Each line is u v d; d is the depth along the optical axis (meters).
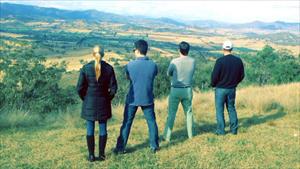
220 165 5.91
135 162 6.04
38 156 6.41
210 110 11.34
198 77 34.91
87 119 5.87
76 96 22.94
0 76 19.73
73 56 153.00
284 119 9.72
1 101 16.28
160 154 6.47
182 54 7.14
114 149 6.57
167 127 7.37
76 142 7.40
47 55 152.38
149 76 6.31
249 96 12.72
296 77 39.06
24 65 21.11
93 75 5.71
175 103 7.27
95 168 5.77
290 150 6.75
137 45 6.30
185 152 6.56
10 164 5.97
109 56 134.38
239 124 9.05
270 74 40.47
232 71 7.41
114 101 20.61
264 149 6.79
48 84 21.20
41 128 8.88
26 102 18.48
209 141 7.31
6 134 8.13
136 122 9.49
